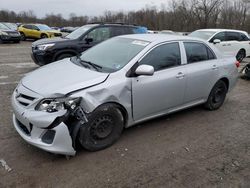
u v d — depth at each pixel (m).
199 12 48.91
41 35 24.25
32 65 10.11
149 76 4.10
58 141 3.26
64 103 3.27
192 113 5.46
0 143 3.83
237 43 13.59
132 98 3.93
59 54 8.38
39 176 3.17
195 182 3.24
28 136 3.44
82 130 3.47
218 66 5.37
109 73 3.79
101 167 3.41
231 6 51.03
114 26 9.44
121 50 4.41
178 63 4.63
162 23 52.91
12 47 17.47
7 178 3.11
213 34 12.75
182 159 3.72
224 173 3.45
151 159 3.67
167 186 3.14
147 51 4.19
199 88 5.05
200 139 4.35
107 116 3.71
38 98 3.32
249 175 3.44
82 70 3.95
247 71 9.01
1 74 8.19
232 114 5.56
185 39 4.88
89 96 3.44
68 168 3.35
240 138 4.48
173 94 4.54
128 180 3.20
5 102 5.51
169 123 4.88
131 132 4.41
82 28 9.30
